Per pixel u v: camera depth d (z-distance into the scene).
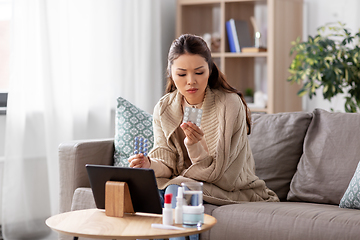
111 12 3.12
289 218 1.56
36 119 2.63
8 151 2.51
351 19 3.51
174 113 1.89
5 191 2.51
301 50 3.17
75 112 2.88
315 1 3.65
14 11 2.51
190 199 1.27
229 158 1.80
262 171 2.08
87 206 1.94
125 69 3.27
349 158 1.88
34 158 2.63
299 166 2.01
